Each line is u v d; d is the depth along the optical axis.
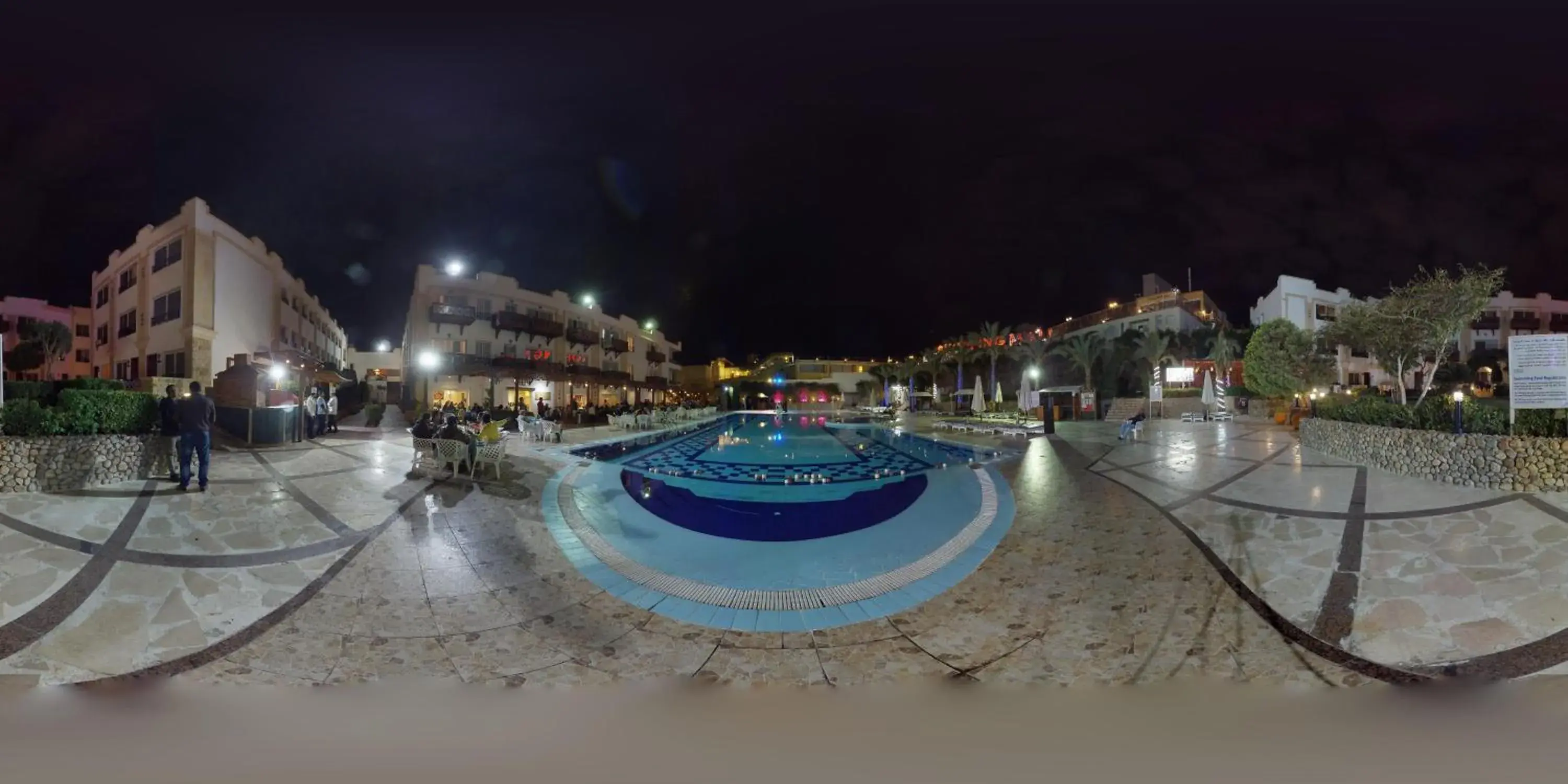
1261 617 5.02
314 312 33.91
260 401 13.29
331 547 6.24
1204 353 34.28
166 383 18.28
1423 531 6.38
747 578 5.96
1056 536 7.11
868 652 4.56
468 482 9.30
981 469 11.89
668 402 53.56
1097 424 23.73
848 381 65.88
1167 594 5.48
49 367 30.92
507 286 35.34
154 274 22.55
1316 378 21.22
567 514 8.01
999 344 41.66
